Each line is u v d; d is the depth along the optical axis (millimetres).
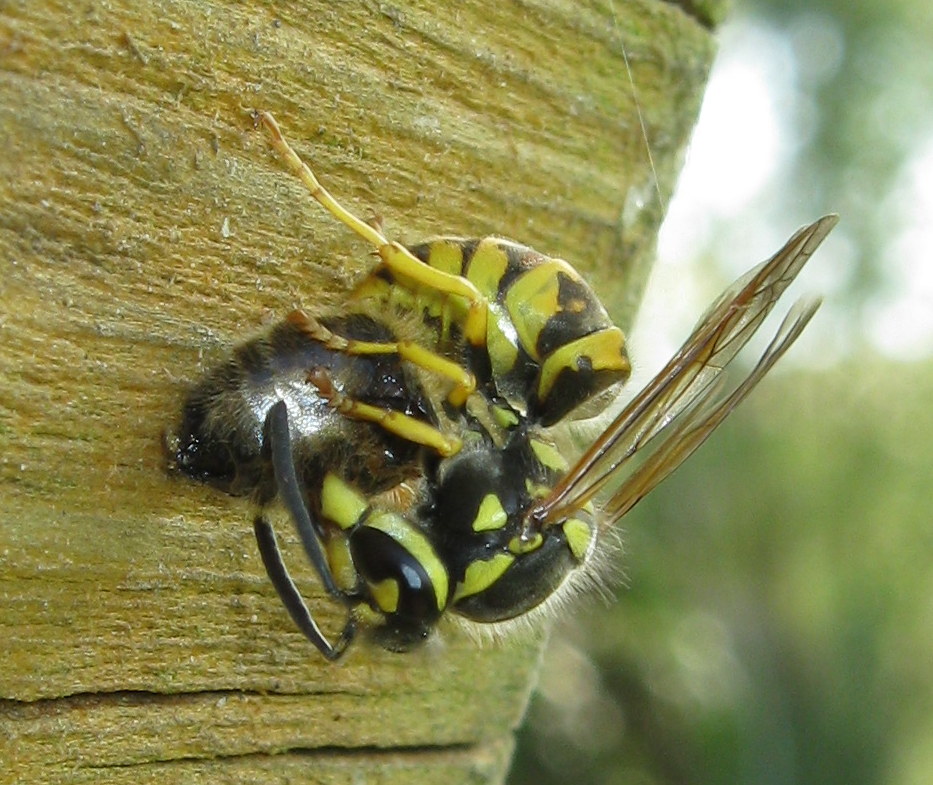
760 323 80
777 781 187
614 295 87
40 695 77
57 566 76
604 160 85
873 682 211
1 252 74
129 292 76
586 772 181
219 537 79
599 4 83
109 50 74
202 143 76
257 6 77
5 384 74
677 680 190
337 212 77
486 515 78
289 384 76
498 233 83
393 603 76
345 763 83
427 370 79
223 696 81
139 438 76
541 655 87
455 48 80
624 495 82
